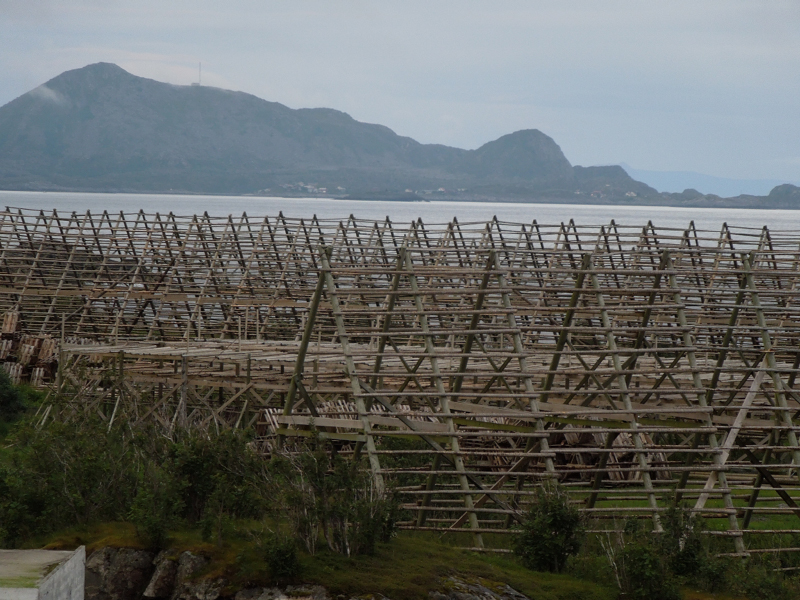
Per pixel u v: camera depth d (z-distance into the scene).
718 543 34.16
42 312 80.44
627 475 46.16
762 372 37.00
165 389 53.56
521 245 96.62
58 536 27.95
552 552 29.83
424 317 35.59
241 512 29.64
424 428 36.25
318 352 46.69
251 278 80.19
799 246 97.38
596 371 35.09
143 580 26.45
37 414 48.31
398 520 30.61
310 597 24.84
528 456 33.62
